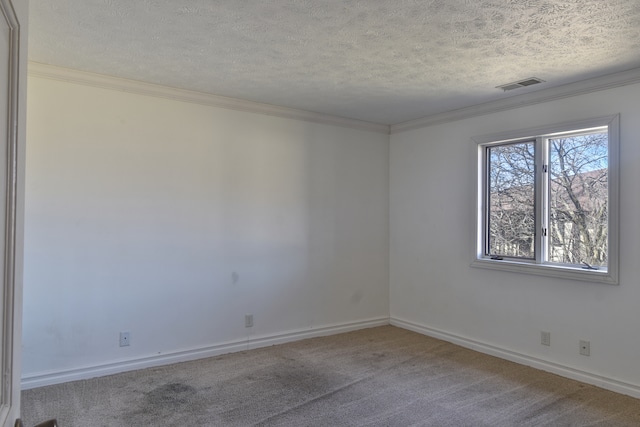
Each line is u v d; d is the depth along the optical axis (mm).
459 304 4301
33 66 3094
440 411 2824
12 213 850
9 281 837
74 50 2852
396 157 5051
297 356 3902
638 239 3037
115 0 2176
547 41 2629
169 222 3699
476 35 2561
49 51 2875
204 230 3871
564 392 3127
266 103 4141
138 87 3523
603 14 2268
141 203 3570
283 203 4332
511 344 3828
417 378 3393
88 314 3342
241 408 2840
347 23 2418
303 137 4465
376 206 5020
